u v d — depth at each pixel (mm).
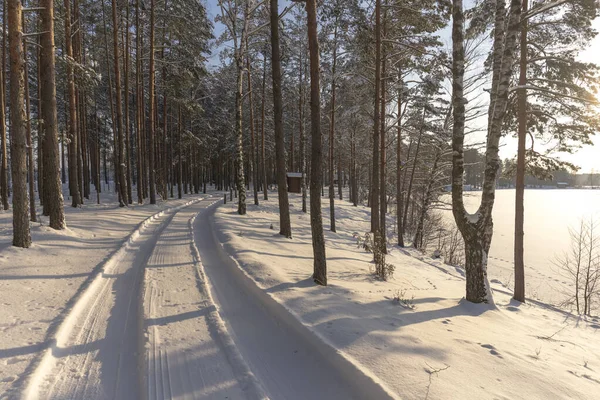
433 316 5305
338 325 4191
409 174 28922
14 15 6957
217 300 5453
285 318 4504
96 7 19969
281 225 12852
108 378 3307
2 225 10477
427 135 18516
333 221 18562
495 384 3166
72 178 16359
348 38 15414
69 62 13656
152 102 20547
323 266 6281
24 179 7211
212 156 42594
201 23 21984
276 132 12539
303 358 3703
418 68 15055
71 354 3705
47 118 9195
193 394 2977
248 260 7242
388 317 4844
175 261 7676
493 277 15344
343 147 34031
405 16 13344
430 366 3344
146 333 4086
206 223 14219
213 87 40062
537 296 12906
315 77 6488
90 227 10938
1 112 15586
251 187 44750
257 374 3410
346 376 3186
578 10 9352
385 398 2752
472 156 26922
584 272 14250
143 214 16016
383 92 15320
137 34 19719
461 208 7039
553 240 24250
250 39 20812
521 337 4969
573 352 4652
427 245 21734
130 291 5773
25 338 3785
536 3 9555
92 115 30547
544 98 10617
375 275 8242
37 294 5141
